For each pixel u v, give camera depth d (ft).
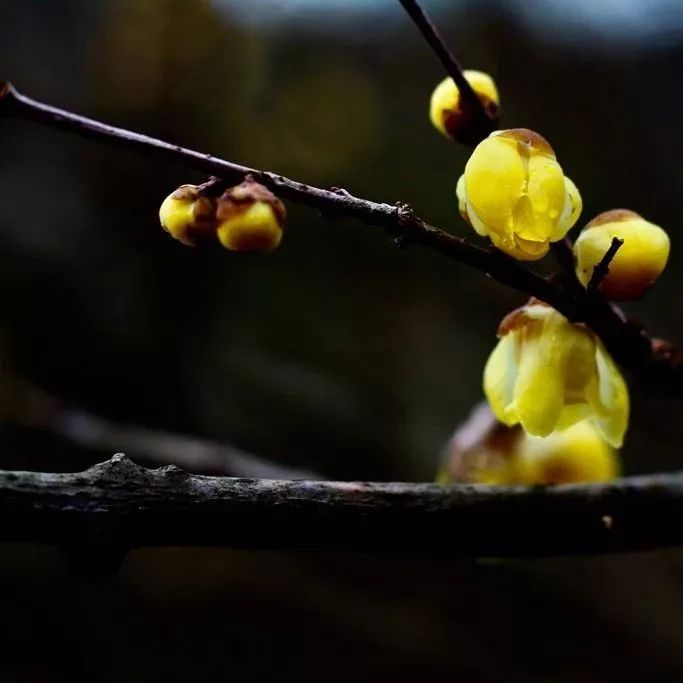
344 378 3.22
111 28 3.46
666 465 3.20
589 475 1.55
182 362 3.16
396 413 3.18
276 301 3.27
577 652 2.86
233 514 1.39
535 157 1.39
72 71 3.44
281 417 3.13
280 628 2.83
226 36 3.50
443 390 3.23
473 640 2.86
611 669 2.84
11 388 2.44
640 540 1.50
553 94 3.76
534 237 1.39
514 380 1.48
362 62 3.66
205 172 1.40
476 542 1.46
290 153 3.47
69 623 2.76
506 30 3.80
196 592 2.84
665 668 2.83
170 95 3.43
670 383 1.49
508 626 2.89
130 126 3.41
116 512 1.36
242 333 3.22
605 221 1.45
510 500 1.47
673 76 3.84
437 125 1.51
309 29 3.65
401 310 3.33
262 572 2.87
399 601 2.90
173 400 3.13
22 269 3.07
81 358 3.08
